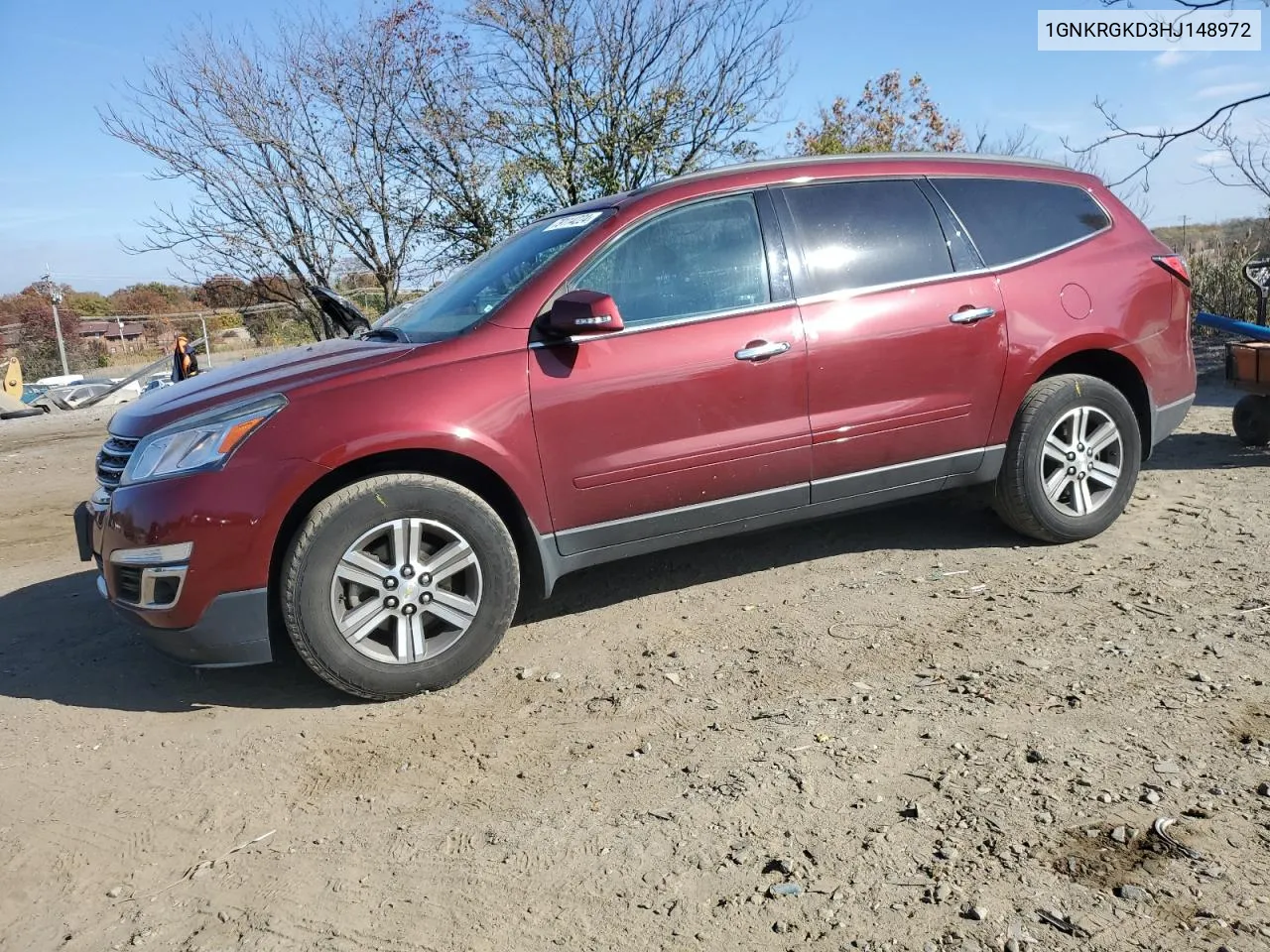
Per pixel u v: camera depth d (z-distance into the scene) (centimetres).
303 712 360
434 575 363
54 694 393
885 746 296
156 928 241
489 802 287
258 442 347
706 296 407
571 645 404
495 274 432
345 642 352
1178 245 1318
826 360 417
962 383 443
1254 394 630
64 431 1585
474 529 366
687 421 398
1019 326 451
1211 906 215
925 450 443
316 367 378
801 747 300
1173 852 234
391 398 359
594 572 488
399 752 324
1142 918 213
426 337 399
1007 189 471
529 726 335
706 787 281
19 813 302
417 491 357
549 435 379
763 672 359
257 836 280
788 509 427
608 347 388
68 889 262
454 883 249
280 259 1258
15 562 620
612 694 353
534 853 258
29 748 346
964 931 214
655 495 399
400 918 237
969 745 291
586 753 312
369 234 1253
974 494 484
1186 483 577
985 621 389
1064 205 482
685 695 346
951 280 443
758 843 252
